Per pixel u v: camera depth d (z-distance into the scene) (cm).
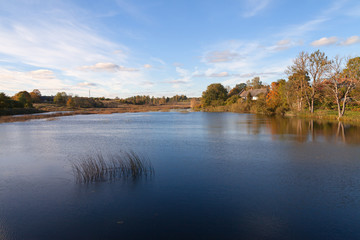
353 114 3494
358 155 1270
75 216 628
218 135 2038
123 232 551
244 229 562
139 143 1662
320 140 1727
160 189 804
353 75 3200
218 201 712
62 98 9712
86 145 1600
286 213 639
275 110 4947
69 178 926
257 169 1030
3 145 1619
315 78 4153
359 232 549
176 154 1315
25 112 5959
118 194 764
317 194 761
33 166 1098
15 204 704
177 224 583
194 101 9788
